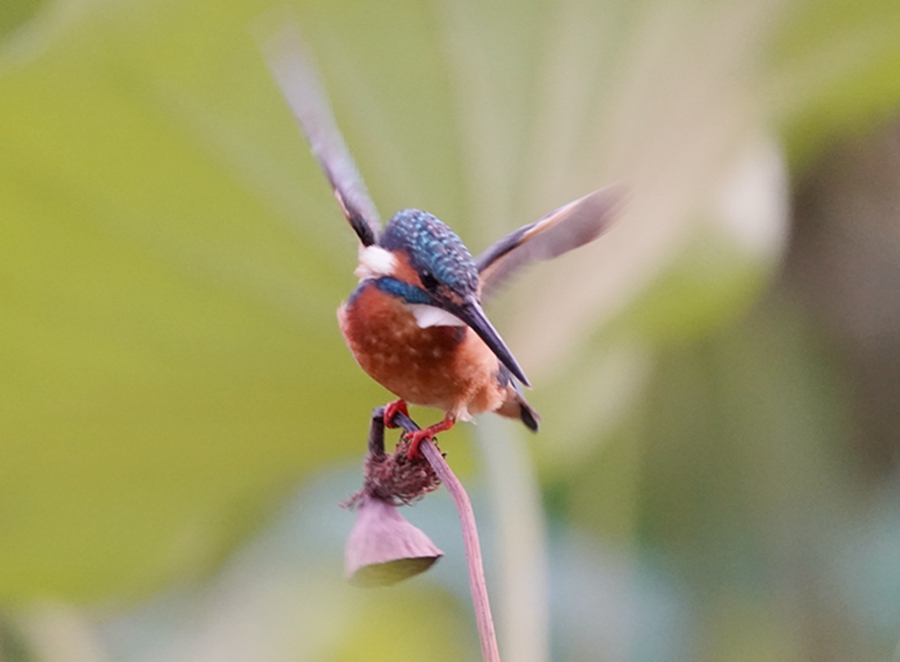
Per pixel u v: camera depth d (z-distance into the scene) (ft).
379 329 21.27
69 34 21.07
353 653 23.97
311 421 21.50
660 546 22.85
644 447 22.34
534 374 21.45
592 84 21.29
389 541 21.07
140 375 21.42
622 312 21.52
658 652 22.44
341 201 21.15
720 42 21.31
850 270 22.34
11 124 21.12
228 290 21.29
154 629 23.81
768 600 22.52
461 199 21.30
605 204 21.22
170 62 21.11
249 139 21.17
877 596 22.40
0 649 22.06
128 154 21.17
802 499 22.36
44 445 21.53
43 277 21.29
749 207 21.52
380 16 21.18
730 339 22.29
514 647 21.31
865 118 21.81
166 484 21.70
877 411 22.36
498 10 21.21
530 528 21.43
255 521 22.38
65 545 21.79
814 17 21.33
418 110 21.24
